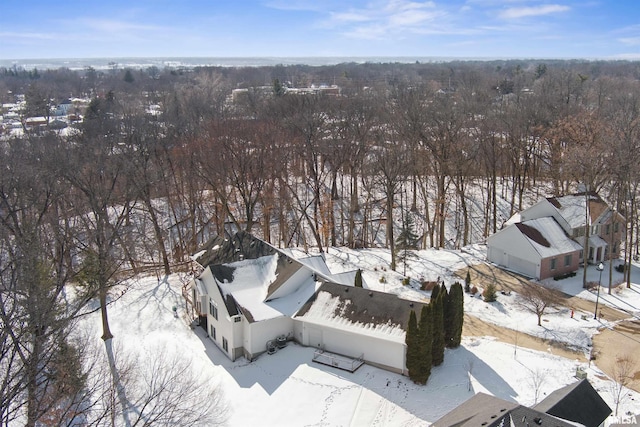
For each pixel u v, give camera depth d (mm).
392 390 31578
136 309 42500
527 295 43688
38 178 43531
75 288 42219
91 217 56938
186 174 62781
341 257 55656
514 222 53344
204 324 39562
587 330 38781
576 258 50562
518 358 34969
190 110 102562
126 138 62938
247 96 127625
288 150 63719
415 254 56156
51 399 25562
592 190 55969
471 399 26562
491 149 67750
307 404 30531
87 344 30969
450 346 36250
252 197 64688
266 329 35781
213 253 43188
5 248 30000
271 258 39906
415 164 60719
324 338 35906
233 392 31781
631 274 50312
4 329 23188
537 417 22938
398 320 33844
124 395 30844
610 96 121625
